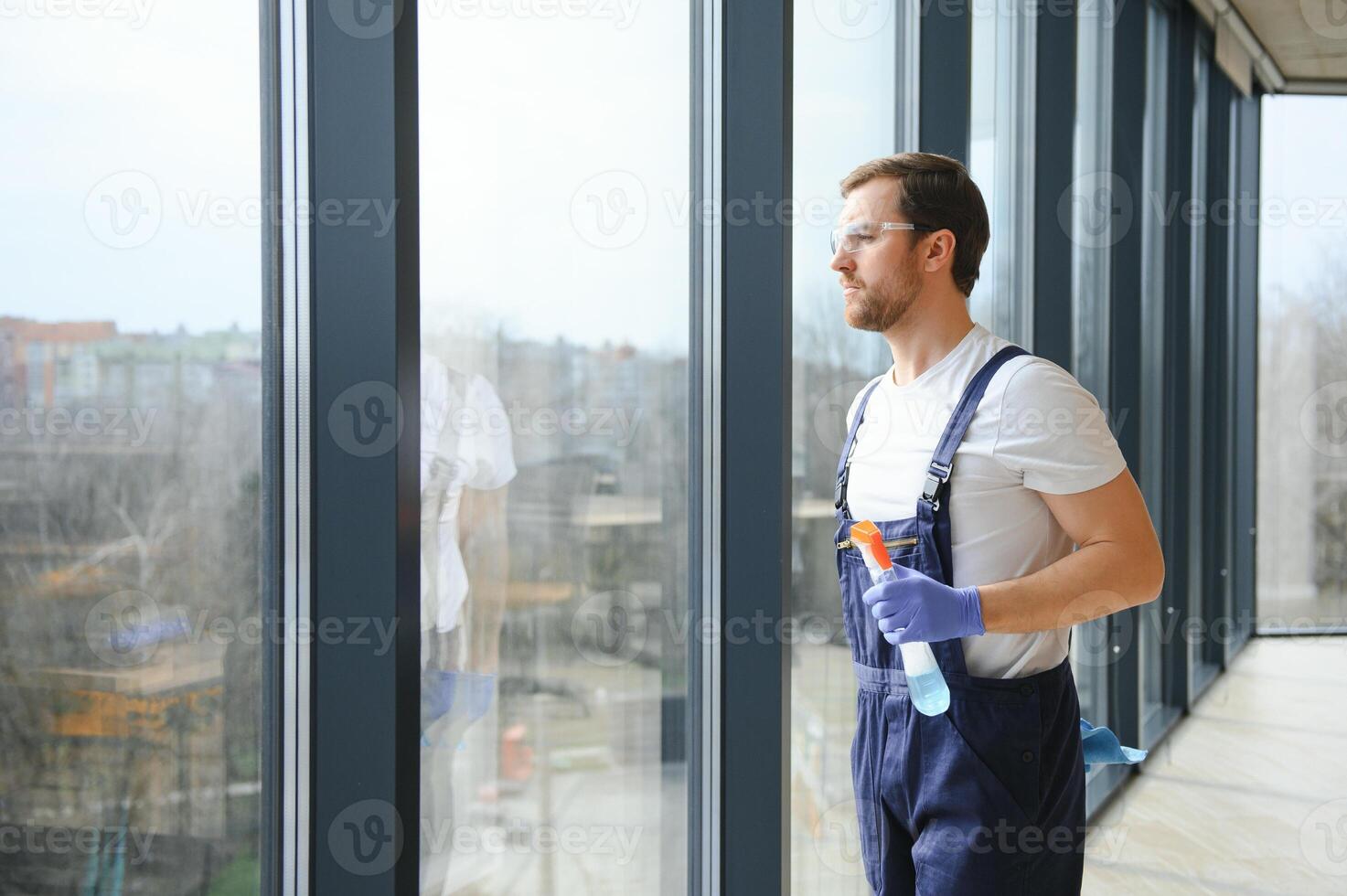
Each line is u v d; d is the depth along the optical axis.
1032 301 2.72
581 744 1.59
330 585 1.14
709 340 1.74
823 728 2.00
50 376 0.95
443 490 1.33
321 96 1.12
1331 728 3.95
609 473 1.61
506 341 1.42
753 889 1.73
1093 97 3.39
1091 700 3.37
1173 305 4.25
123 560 1.01
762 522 1.69
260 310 1.12
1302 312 4.67
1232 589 4.93
